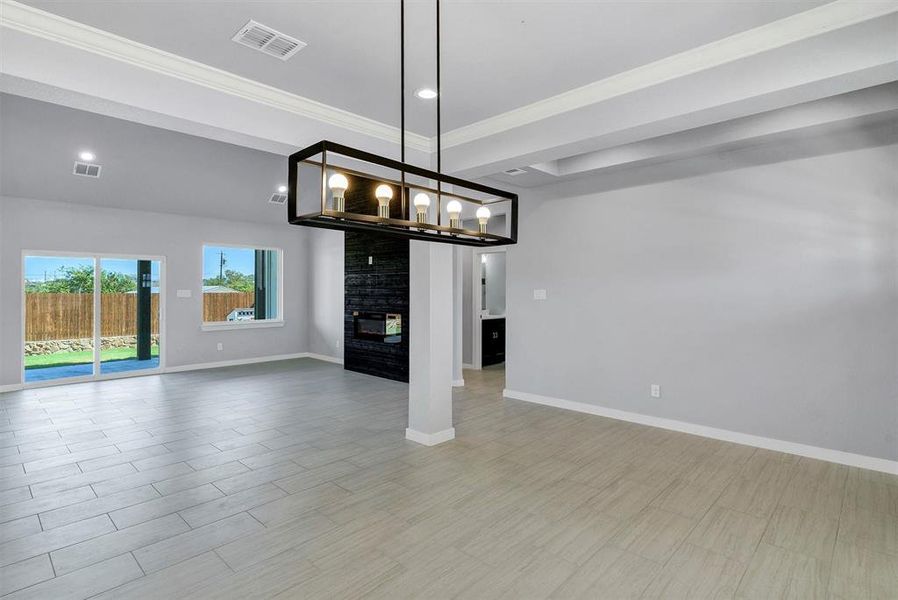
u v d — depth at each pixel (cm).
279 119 328
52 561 230
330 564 229
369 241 730
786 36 240
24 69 232
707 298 424
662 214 452
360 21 240
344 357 790
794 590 210
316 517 276
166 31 250
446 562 231
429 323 404
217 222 793
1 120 462
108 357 701
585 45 263
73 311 673
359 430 447
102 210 675
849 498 299
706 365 425
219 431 442
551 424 467
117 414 500
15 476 334
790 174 379
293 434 434
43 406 532
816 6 226
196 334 777
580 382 517
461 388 641
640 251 468
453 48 267
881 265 341
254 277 875
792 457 372
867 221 346
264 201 759
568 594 207
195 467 352
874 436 344
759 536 255
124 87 263
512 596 205
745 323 403
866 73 224
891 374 338
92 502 294
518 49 268
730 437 412
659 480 329
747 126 371
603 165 461
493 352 840
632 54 273
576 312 519
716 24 242
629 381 478
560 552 240
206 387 637
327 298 870
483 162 383
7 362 605
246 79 306
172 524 267
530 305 562
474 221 705
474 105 347
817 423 368
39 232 625
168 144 561
